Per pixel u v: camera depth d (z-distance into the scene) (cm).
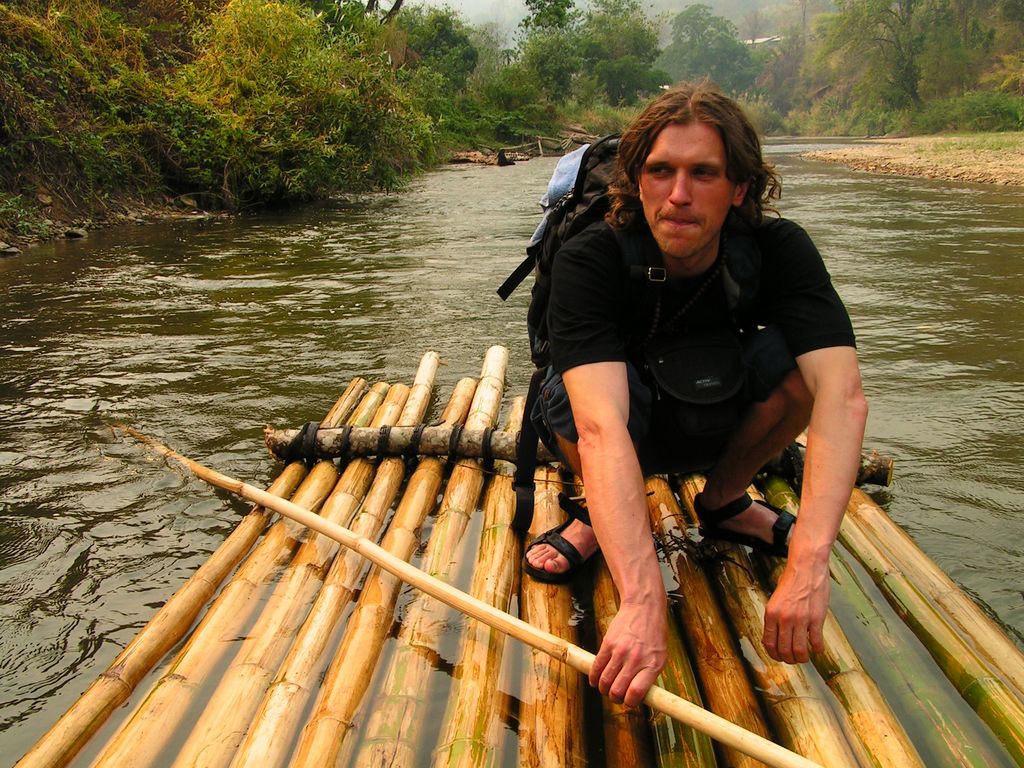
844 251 725
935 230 854
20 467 294
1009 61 4519
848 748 149
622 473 158
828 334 170
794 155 2620
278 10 1227
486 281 613
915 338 440
